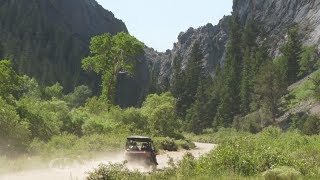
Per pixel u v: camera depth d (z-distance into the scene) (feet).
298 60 420.36
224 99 398.83
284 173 51.08
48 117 126.21
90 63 248.11
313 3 542.98
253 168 57.77
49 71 504.43
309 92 314.14
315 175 54.60
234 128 329.11
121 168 51.29
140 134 166.81
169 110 208.44
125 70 246.88
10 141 83.71
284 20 573.74
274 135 152.87
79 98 414.00
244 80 398.83
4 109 88.89
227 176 51.75
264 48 481.46
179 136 211.61
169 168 59.31
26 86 303.48
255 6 645.10
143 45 242.37
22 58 480.64
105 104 222.07
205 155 66.95
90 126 148.36
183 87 483.10
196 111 418.10
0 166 65.87
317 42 453.99
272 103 313.73
